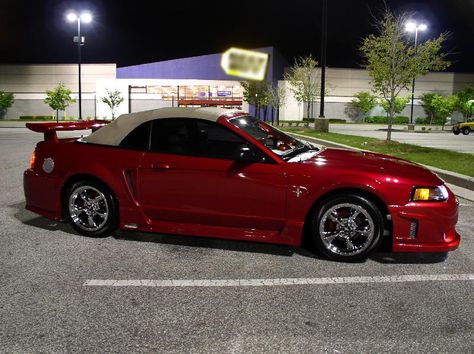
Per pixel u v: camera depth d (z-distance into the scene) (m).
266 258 4.45
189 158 4.62
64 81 58.12
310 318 3.19
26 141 18.28
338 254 4.34
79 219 5.10
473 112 46.41
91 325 3.08
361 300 3.51
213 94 54.50
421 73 15.41
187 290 3.67
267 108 49.12
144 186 4.75
